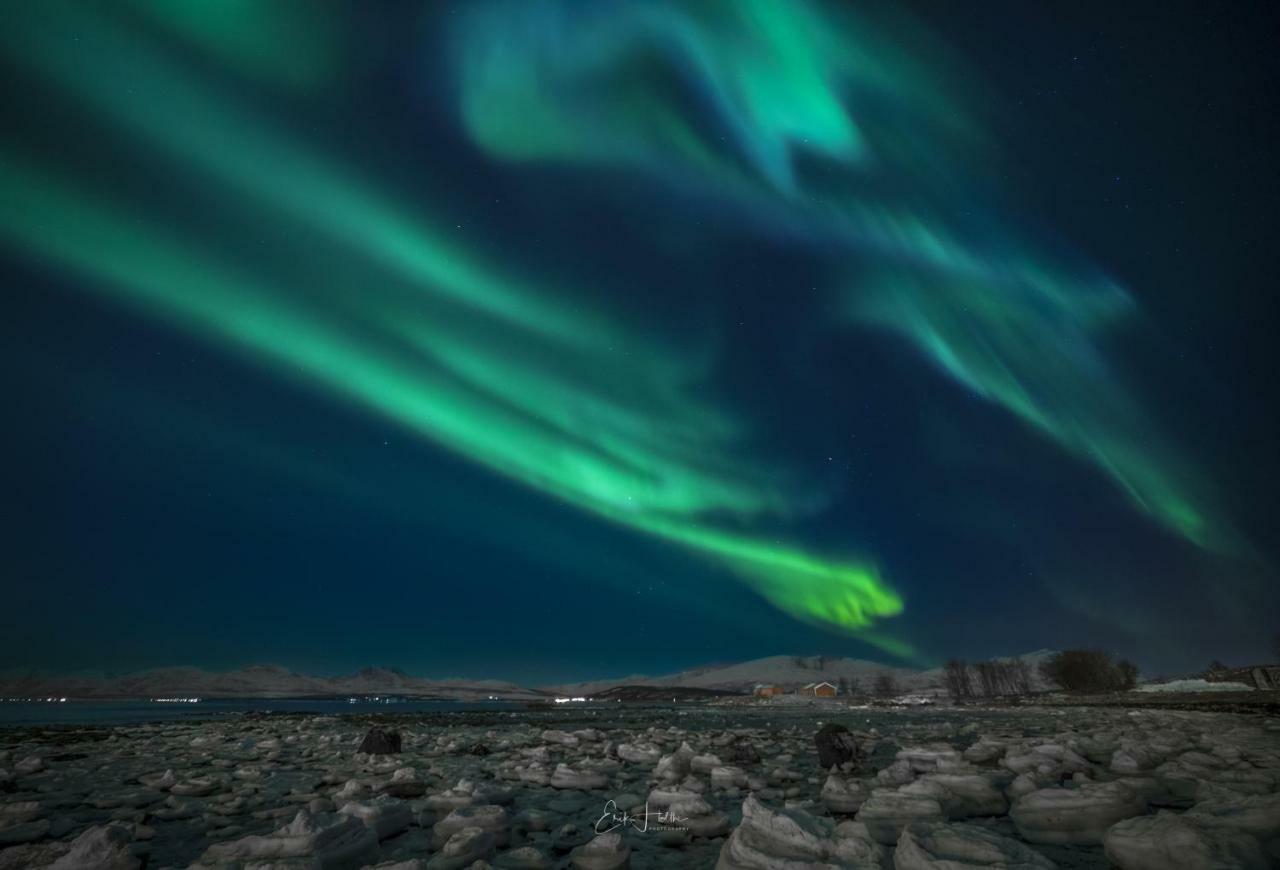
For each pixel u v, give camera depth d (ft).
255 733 80.53
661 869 20.93
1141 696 187.73
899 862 17.75
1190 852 16.42
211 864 19.38
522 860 21.02
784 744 59.36
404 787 33.53
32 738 74.08
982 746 41.45
